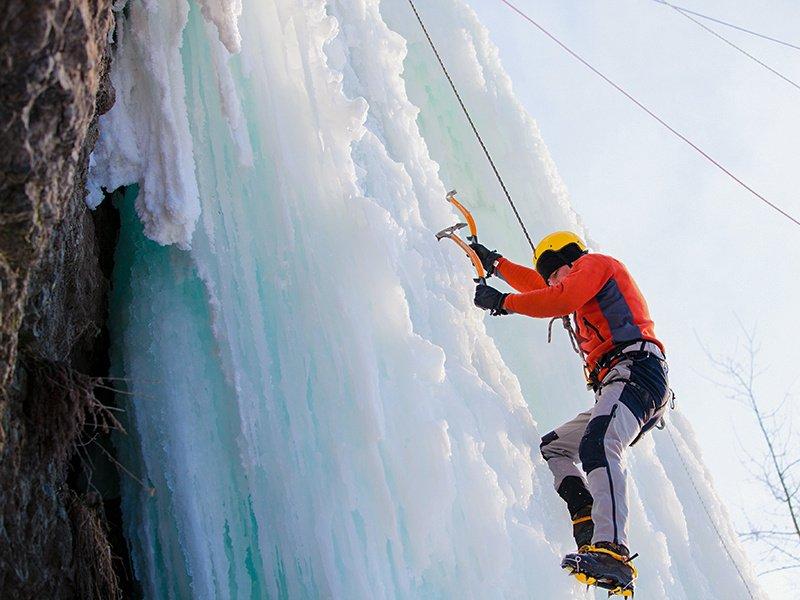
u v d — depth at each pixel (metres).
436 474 4.16
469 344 4.87
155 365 4.36
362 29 5.65
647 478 5.44
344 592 3.98
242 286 4.37
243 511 4.23
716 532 5.70
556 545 4.54
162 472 4.27
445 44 6.40
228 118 4.36
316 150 4.54
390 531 4.04
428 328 4.69
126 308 4.48
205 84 4.51
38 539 3.61
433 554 4.15
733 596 5.47
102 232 4.52
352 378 4.19
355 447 4.14
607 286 4.39
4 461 3.42
